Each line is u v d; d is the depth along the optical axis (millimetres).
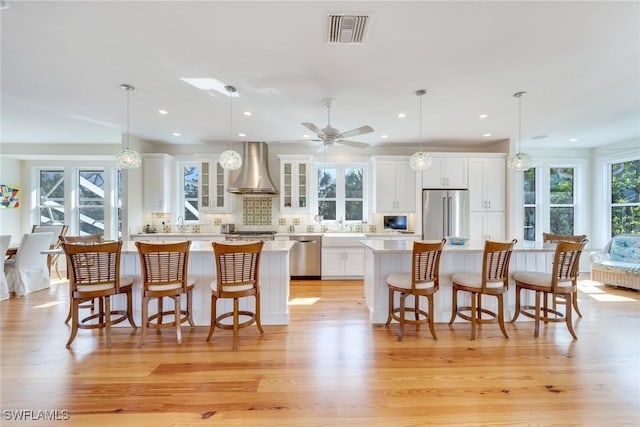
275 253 3068
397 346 2584
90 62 2480
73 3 1750
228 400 1848
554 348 2541
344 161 5855
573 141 5422
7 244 3922
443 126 4441
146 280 2537
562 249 2660
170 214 5719
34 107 3607
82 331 2873
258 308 2775
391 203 5461
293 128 4578
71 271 2479
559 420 1682
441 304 3164
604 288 4523
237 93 3145
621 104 3492
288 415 1723
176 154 5770
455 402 1838
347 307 3656
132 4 1768
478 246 3229
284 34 2084
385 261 3150
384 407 1792
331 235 5266
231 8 1812
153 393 1910
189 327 3002
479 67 2574
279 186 5824
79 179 6328
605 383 2033
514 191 5262
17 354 2404
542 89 3047
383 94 3178
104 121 4207
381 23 1959
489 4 1774
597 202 5824
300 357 2383
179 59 2436
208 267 3066
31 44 2201
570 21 1931
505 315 3191
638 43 2188
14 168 6035
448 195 5293
